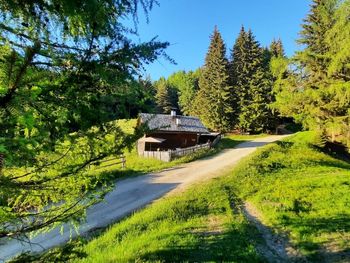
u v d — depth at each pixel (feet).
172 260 35.37
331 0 114.93
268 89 220.64
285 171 87.15
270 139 180.45
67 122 12.73
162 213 51.01
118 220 50.24
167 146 143.64
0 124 10.08
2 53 10.70
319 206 57.77
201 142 168.04
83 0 10.99
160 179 81.35
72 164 15.76
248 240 43.55
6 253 37.14
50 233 44.14
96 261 33.83
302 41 128.88
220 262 36.04
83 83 11.96
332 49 107.24
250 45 234.99
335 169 91.61
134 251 36.99
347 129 107.86
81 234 44.06
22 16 11.96
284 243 44.62
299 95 119.34
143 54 11.14
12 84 8.82
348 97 95.91
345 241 43.86
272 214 53.67
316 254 41.14
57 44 12.30
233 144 160.15
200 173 86.89
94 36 11.60
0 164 11.32
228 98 221.46
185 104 332.19
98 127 13.24
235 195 64.90
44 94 11.36
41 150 12.44
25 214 14.96
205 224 48.19
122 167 97.96
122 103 12.68
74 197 17.38
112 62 11.41
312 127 122.52
